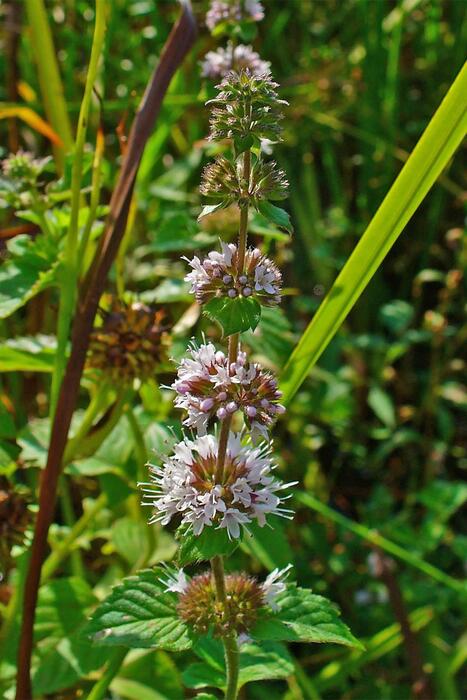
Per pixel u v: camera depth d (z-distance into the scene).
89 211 0.42
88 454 0.44
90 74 0.40
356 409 0.67
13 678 0.43
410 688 0.52
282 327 0.47
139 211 0.62
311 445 0.62
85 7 0.75
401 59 0.81
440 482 0.60
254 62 0.50
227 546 0.32
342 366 0.69
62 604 0.44
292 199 0.74
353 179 0.80
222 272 0.31
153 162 0.61
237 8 0.49
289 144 0.77
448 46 0.80
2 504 0.42
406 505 0.61
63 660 0.42
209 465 0.33
